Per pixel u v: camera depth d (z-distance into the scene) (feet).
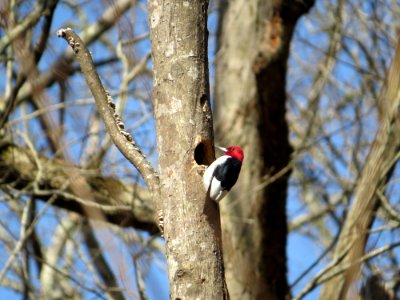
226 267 44.91
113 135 26.76
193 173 25.44
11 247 49.88
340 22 53.47
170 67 26.37
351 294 19.08
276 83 44.65
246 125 46.83
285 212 46.50
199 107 26.25
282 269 45.78
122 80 47.34
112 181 44.91
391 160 38.81
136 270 31.19
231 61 48.34
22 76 39.81
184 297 23.76
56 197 42.29
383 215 44.80
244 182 46.19
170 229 24.80
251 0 48.49
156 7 27.02
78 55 27.58
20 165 44.60
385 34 53.36
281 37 44.98
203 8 27.07
